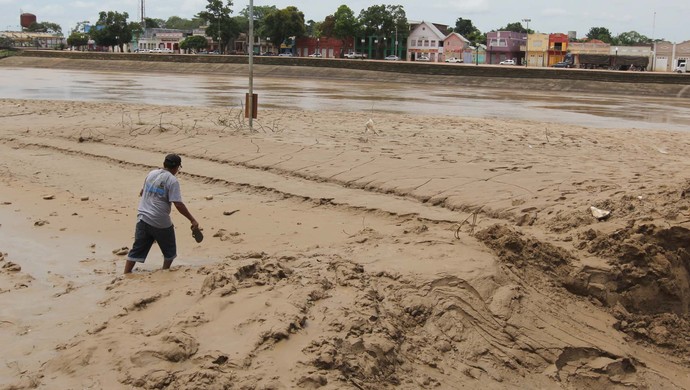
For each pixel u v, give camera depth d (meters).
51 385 4.99
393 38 116.81
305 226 10.02
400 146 16.39
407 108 35.81
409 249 7.56
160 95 42.09
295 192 12.07
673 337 7.11
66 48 163.62
